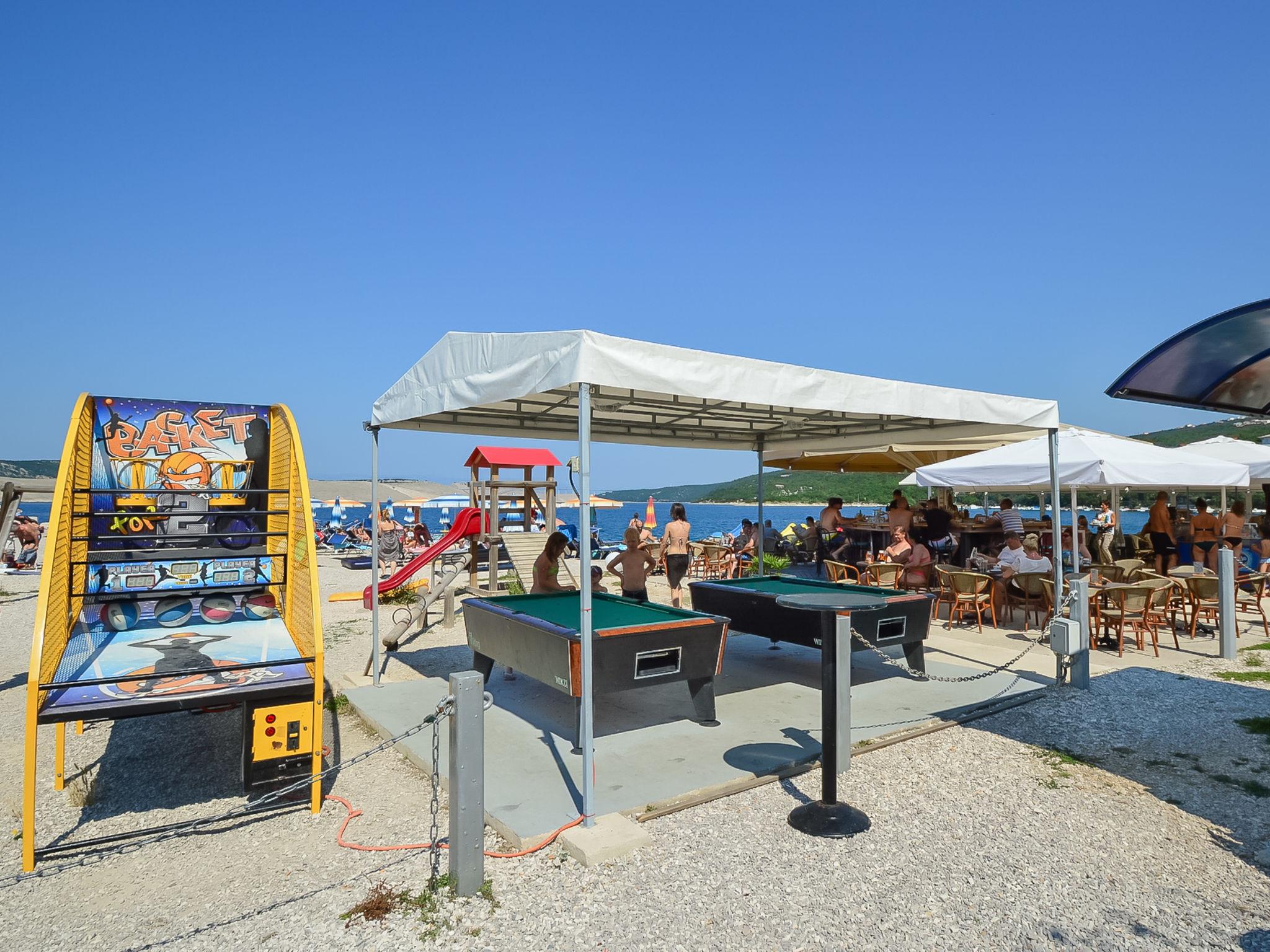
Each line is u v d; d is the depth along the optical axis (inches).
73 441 221.0
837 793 187.2
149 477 251.0
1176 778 194.5
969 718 245.0
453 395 225.8
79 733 247.6
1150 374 221.1
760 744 221.9
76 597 230.2
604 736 231.3
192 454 258.7
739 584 362.0
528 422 319.6
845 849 159.3
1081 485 422.6
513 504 756.0
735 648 368.2
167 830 162.9
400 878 151.5
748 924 133.1
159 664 196.2
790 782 196.2
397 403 266.8
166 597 245.6
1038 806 179.2
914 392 256.4
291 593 244.7
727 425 361.4
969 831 167.2
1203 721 239.8
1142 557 518.9
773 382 213.0
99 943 131.2
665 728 237.9
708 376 196.1
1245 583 407.5
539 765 205.6
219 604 252.2
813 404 224.7
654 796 183.8
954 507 685.3
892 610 278.2
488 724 244.8
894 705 257.3
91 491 227.5
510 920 135.5
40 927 136.7
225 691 177.0
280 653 207.9
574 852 157.3
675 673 232.5
